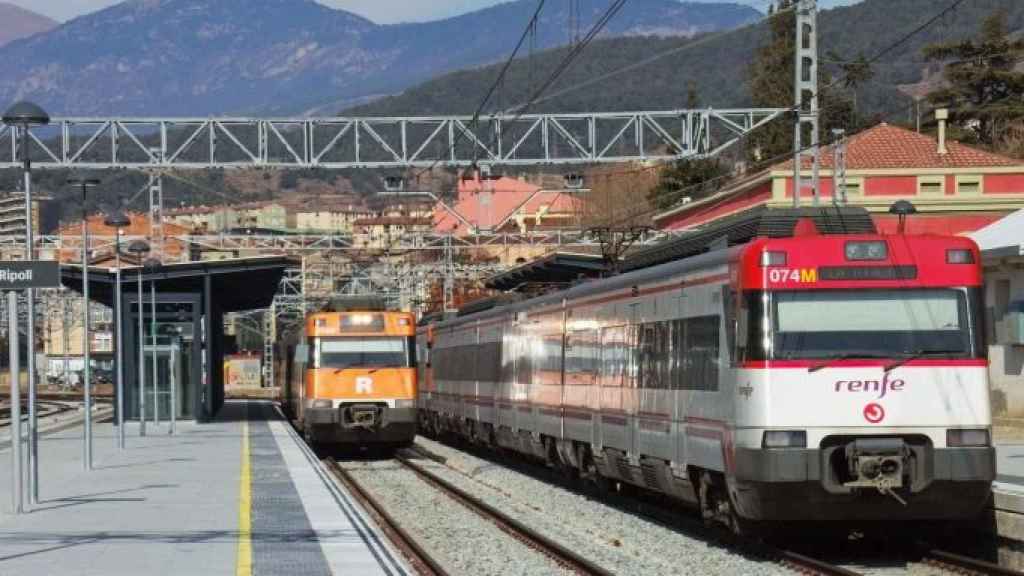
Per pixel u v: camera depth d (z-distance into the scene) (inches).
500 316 2082.9
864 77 1967.3
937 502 982.4
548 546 1084.5
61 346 7559.1
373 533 1077.1
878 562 1013.8
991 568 906.7
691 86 5374.0
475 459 2273.6
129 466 1881.2
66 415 4180.6
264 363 6801.2
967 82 5246.1
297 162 2503.7
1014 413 2214.6
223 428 2965.1
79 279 2874.0
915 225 3385.8
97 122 2477.9
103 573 854.5
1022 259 2137.1
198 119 2488.9
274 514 1226.0
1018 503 1007.6
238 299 3873.0
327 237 3700.8
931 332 987.3
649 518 1333.7
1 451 2324.1
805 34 2055.9
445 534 1228.5
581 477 1595.7
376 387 2169.0
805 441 967.6
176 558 925.8
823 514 985.5
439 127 2509.8
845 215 1057.5
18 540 1045.2
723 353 1040.8
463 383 2422.5
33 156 3408.0
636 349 1301.7
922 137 3627.0
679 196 5167.3
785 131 5039.4
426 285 4315.9
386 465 2138.3
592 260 2345.0
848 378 973.2
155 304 3095.5
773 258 989.8
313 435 2172.7
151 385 3201.3
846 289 987.3
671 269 1194.6
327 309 2251.5
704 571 976.9
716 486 1095.6
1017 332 2151.8
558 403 1649.9
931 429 975.6
